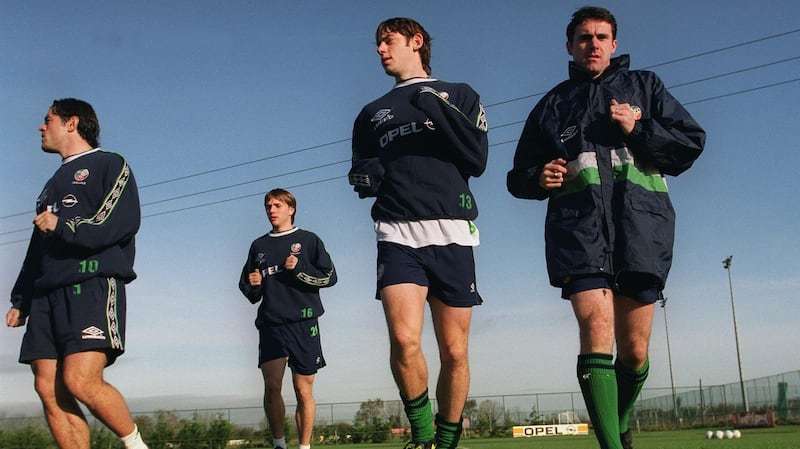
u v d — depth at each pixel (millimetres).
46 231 4332
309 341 7758
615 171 3896
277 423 7742
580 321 3764
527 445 12625
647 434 20641
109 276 4504
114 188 4602
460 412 4012
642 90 4078
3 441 18531
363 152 4262
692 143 3904
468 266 3924
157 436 18938
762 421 26297
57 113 4840
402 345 3754
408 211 3869
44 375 4488
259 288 7832
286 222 7984
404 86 4172
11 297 4879
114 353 4598
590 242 3766
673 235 3951
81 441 4586
